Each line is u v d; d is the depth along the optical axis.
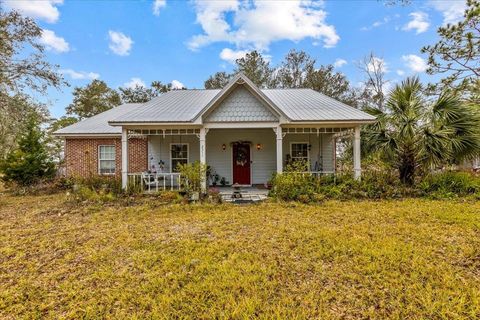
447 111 8.89
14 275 4.12
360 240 5.11
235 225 6.39
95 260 4.56
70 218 7.39
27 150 13.31
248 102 10.45
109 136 14.02
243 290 3.53
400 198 8.77
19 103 13.86
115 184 10.49
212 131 13.32
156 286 3.67
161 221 6.90
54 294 3.57
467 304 3.13
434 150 8.68
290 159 12.51
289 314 3.02
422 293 3.35
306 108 11.57
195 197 9.12
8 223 7.04
